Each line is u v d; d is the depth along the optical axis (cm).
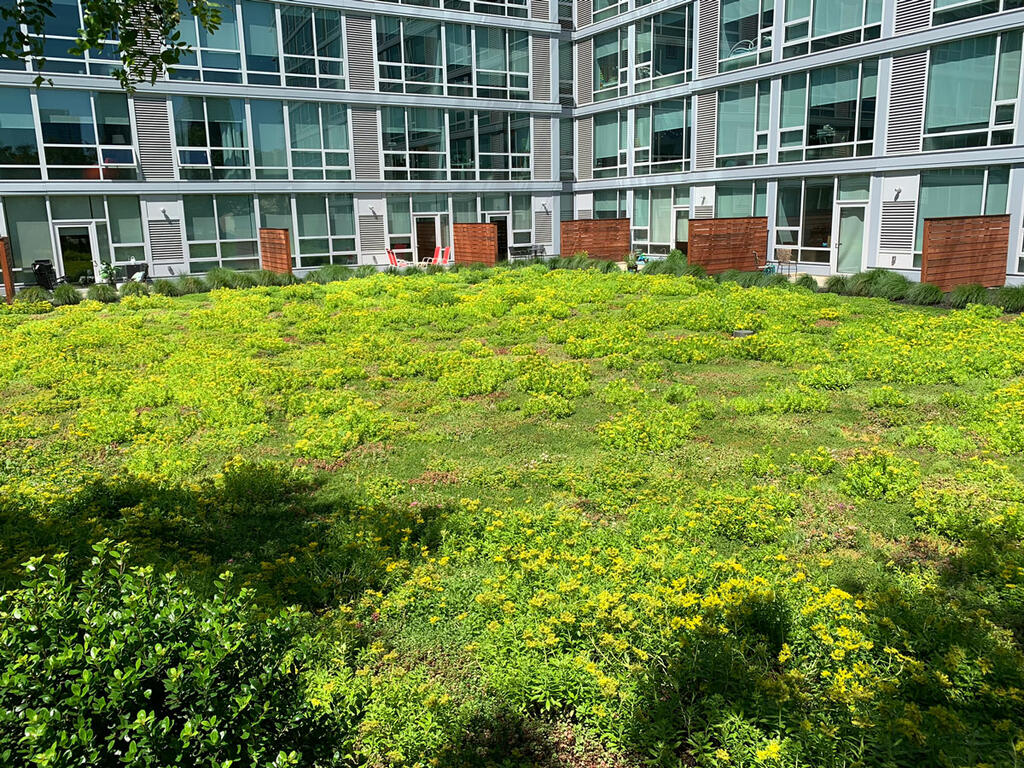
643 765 391
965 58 1947
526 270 2508
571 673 435
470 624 509
